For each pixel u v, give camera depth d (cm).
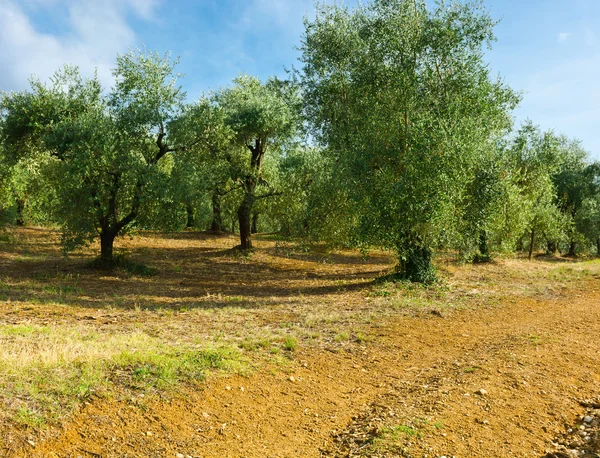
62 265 1989
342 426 627
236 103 2562
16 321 994
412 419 623
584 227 4219
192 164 2064
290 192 2422
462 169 1514
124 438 520
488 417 643
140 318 1136
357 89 1789
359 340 1012
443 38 1617
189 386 665
